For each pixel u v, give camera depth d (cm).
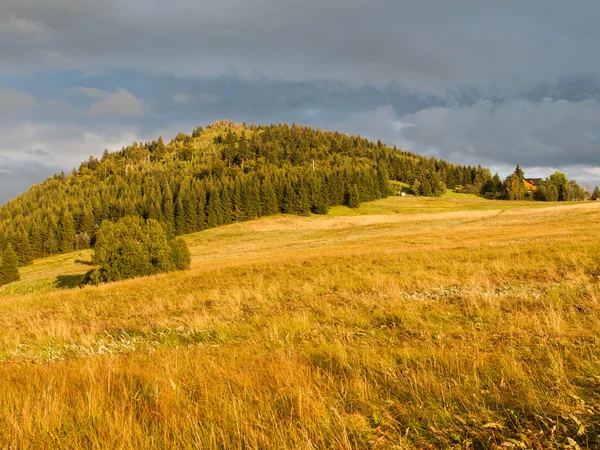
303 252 3509
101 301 1541
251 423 302
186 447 278
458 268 1422
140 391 398
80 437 301
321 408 318
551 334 523
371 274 1527
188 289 1630
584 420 267
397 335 638
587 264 1188
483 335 552
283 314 913
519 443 245
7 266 5691
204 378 415
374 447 262
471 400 323
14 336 971
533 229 3641
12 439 305
